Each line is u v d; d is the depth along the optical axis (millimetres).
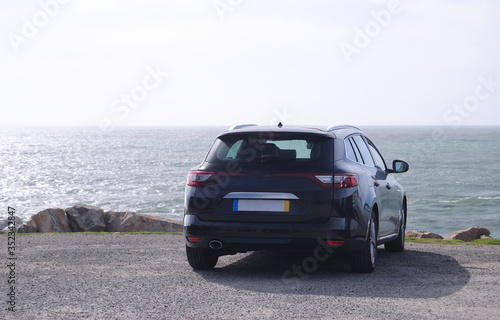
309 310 4375
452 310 4391
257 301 4695
